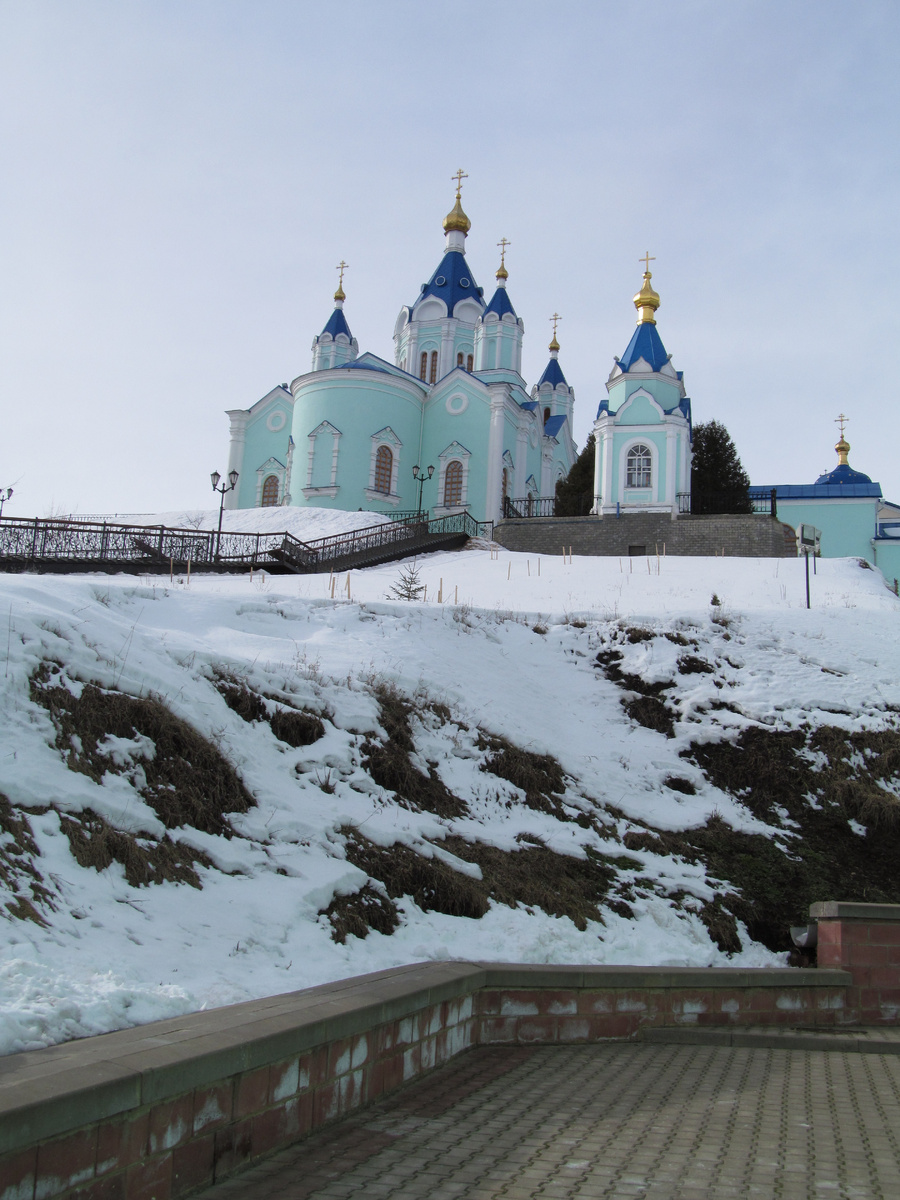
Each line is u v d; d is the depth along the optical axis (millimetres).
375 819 8656
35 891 5680
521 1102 5715
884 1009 8586
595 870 9609
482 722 11531
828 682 14281
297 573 29125
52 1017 4469
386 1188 4348
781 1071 6781
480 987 6832
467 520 42219
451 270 58031
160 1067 4027
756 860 10711
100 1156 3746
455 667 12836
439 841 8938
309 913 6930
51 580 11312
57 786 6695
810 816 11797
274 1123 4699
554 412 66062
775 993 8250
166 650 9500
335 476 47812
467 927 7852
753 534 36344
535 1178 4570
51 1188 3541
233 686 9508
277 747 9102
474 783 10344
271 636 12453
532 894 8664
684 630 15508
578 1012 7293
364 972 6465
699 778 12195
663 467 42719
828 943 8836
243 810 7898
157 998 5035
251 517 39344
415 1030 5984
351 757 9477
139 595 11906
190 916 6281
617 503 41125
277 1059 4703
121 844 6500
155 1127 4004
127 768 7434
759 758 12586
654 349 44406
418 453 51406
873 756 12820
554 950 7941
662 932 8945
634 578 26516
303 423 49219
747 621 16219
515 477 53000
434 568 30469
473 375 51000
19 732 7008
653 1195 4430
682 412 43938
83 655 8219
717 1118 5625
